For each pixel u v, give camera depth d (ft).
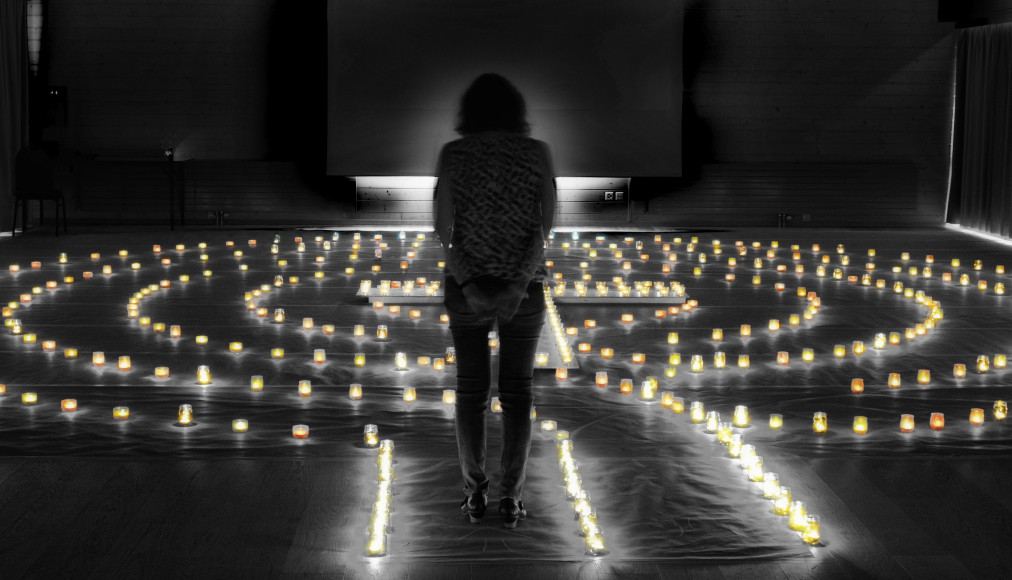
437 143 44.80
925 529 10.85
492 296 10.38
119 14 45.09
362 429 14.44
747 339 21.59
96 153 45.34
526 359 10.85
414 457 13.11
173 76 45.47
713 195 46.75
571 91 44.55
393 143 44.86
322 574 9.65
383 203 46.26
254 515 11.10
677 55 44.50
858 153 46.65
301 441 13.85
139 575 9.60
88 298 26.23
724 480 12.32
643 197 46.52
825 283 29.68
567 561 9.96
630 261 34.24
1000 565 9.96
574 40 44.27
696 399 16.47
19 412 15.21
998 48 42.45
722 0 45.75
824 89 46.26
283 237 40.88
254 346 20.47
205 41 45.34
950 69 46.19
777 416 14.65
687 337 21.75
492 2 44.04
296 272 31.30
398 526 10.80
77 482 12.11
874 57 46.14
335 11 44.14
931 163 46.80
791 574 9.72
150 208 46.21
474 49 44.27
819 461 13.12
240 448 13.51
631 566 9.86
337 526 10.80
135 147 45.68
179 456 13.14
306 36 45.42
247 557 10.02
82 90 45.37
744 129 46.37
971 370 18.69
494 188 10.55
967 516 11.23
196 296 26.71
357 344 20.71
